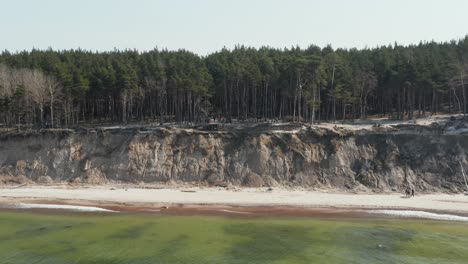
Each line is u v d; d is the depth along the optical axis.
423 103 94.38
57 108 92.56
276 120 88.69
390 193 62.00
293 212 50.00
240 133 72.25
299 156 68.62
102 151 71.38
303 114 93.75
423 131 70.56
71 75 89.88
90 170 68.75
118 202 54.84
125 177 67.75
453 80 88.12
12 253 33.53
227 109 98.00
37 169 69.56
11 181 67.75
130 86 88.44
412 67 84.94
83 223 43.56
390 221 45.69
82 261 31.64
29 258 32.38
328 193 61.53
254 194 60.00
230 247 35.31
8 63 106.69
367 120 86.44
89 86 91.94
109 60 108.31
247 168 67.75
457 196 59.84
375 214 49.22
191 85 86.25
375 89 97.06
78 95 90.19
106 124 92.88
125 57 113.56
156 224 43.22
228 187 64.69
